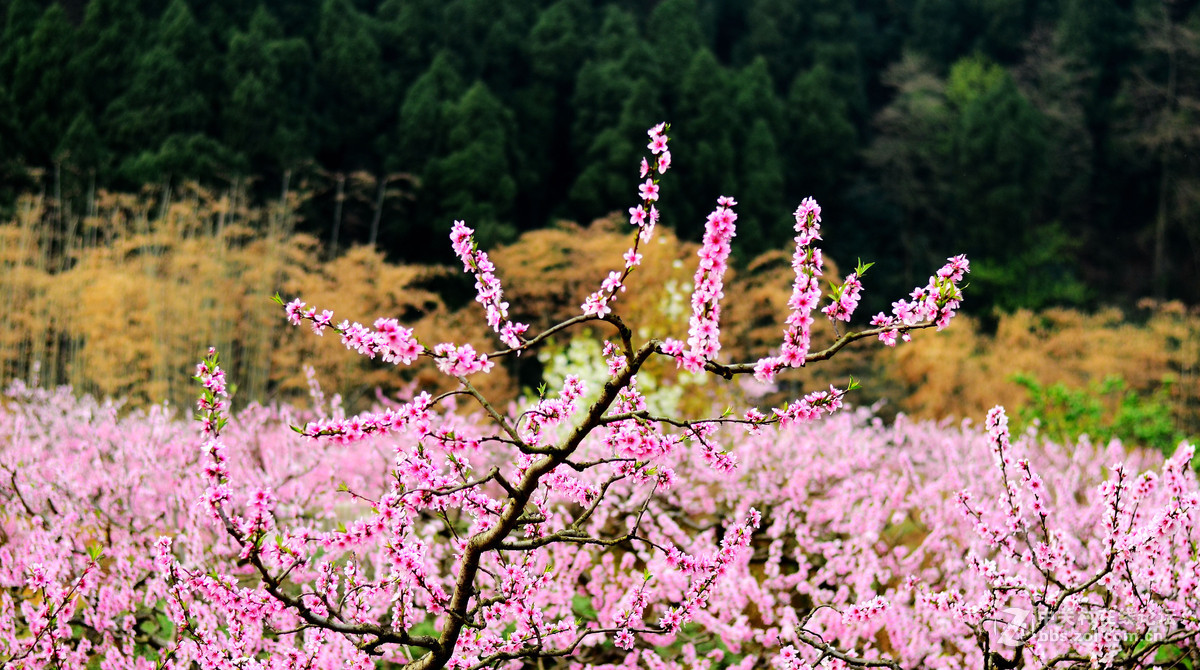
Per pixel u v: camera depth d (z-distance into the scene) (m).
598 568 4.93
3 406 8.48
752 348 19.77
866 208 36.31
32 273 17.42
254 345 17.23
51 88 26.06
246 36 28.52
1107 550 3.56
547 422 3.11
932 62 41.31
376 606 3.98
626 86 32.09
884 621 4.51
